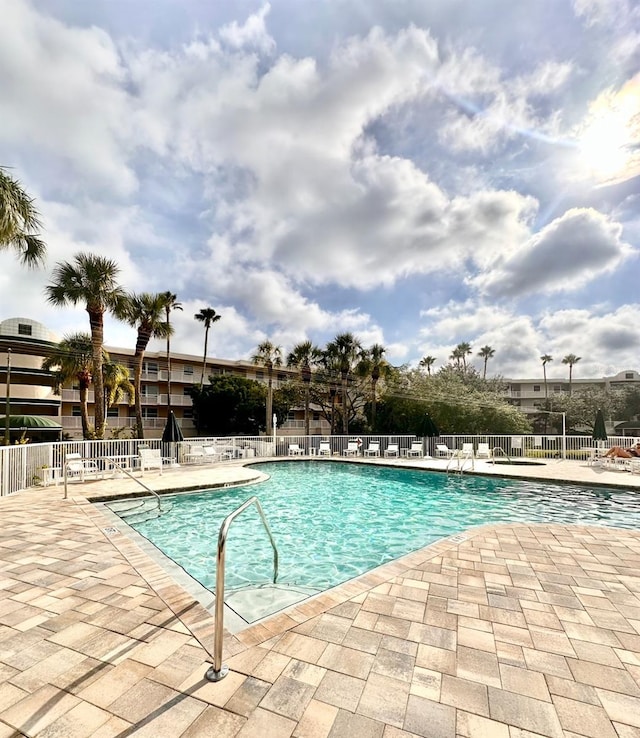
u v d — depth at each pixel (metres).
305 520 8.06
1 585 3.79
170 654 2.63
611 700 2.22
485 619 3.13
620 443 17.47
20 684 2.32
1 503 7.73
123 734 1.94
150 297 18.28
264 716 2.06
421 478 13.12
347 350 28.47
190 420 31.55
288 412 32.19
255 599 3.98
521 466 14.70
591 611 3.27
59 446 10.84
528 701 2.20
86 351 21.81
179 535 6.89
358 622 3.07
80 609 3.29
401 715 2.08
